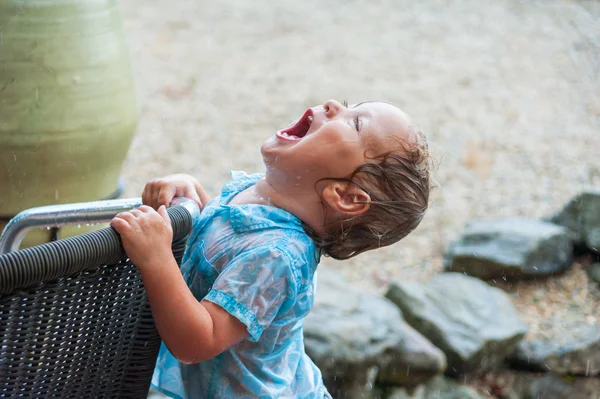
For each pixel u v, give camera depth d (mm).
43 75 2299
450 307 3359
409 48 7617
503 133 5730
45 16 2281
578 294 3682
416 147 1447
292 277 1339
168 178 1526
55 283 1105
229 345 1301
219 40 7766
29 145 2328
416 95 6441
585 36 7973
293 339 1521
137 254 1181
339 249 1494
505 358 3277
